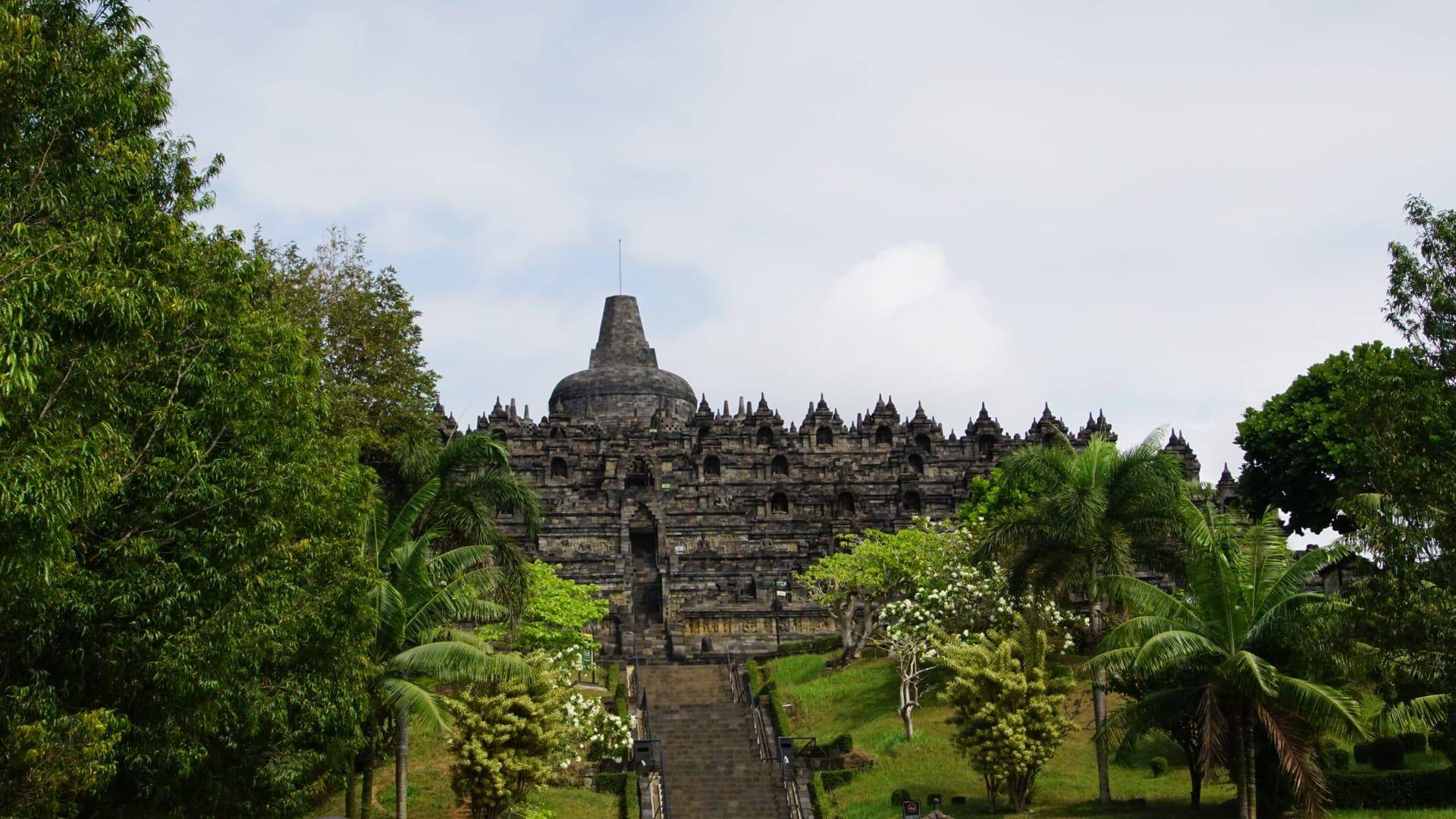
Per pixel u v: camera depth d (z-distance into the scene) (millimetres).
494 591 66688
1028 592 70062
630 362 162625
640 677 90812
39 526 28719
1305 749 50469
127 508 36875
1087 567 69812
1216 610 52469
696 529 122625
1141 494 69312
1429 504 42406
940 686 78625
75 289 30516
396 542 53594
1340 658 49812
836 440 136500
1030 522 69875
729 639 106875
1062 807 60844
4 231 31516
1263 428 91312
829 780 68250
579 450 133125
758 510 126000
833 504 127875
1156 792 62594
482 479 70750
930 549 87250
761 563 116125
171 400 36906
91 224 32875
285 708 42031
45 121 33312
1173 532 69125
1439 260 43688
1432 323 43625
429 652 51031
